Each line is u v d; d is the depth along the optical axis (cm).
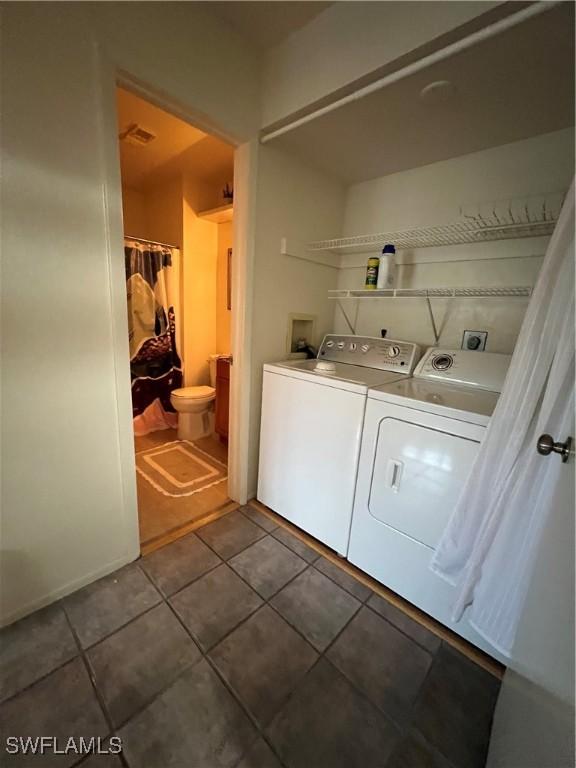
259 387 191
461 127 144
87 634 117
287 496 180
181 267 297
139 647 114
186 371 320
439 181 176
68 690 100
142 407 295
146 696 100
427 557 129
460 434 114
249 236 164
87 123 107
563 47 100
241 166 158
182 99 126
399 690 107
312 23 130
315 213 197
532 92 121
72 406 121
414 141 156
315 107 138
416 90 121
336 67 125
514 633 89
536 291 86
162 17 116
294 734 94
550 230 145
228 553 161
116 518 142
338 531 158
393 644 121
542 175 147
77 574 134
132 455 142
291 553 163
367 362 190
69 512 127
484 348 170
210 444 283
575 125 130
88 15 101
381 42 113
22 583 120
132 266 269
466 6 96
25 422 111
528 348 89
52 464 120
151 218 326
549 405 80
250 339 178
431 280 185
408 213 190
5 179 95
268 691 104
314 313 214
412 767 89
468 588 102
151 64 116
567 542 58
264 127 154
